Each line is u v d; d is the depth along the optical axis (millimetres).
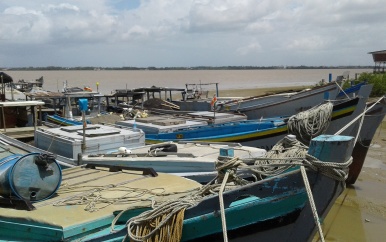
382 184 13812
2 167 5949
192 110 21000
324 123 11953
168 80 124750
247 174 6594
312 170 4453
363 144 13445
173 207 4930
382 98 13367
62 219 5266
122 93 22125
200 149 10070
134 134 10492
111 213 5527
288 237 4695
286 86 88500
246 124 14266
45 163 6000
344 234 9781
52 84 88312
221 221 4652
